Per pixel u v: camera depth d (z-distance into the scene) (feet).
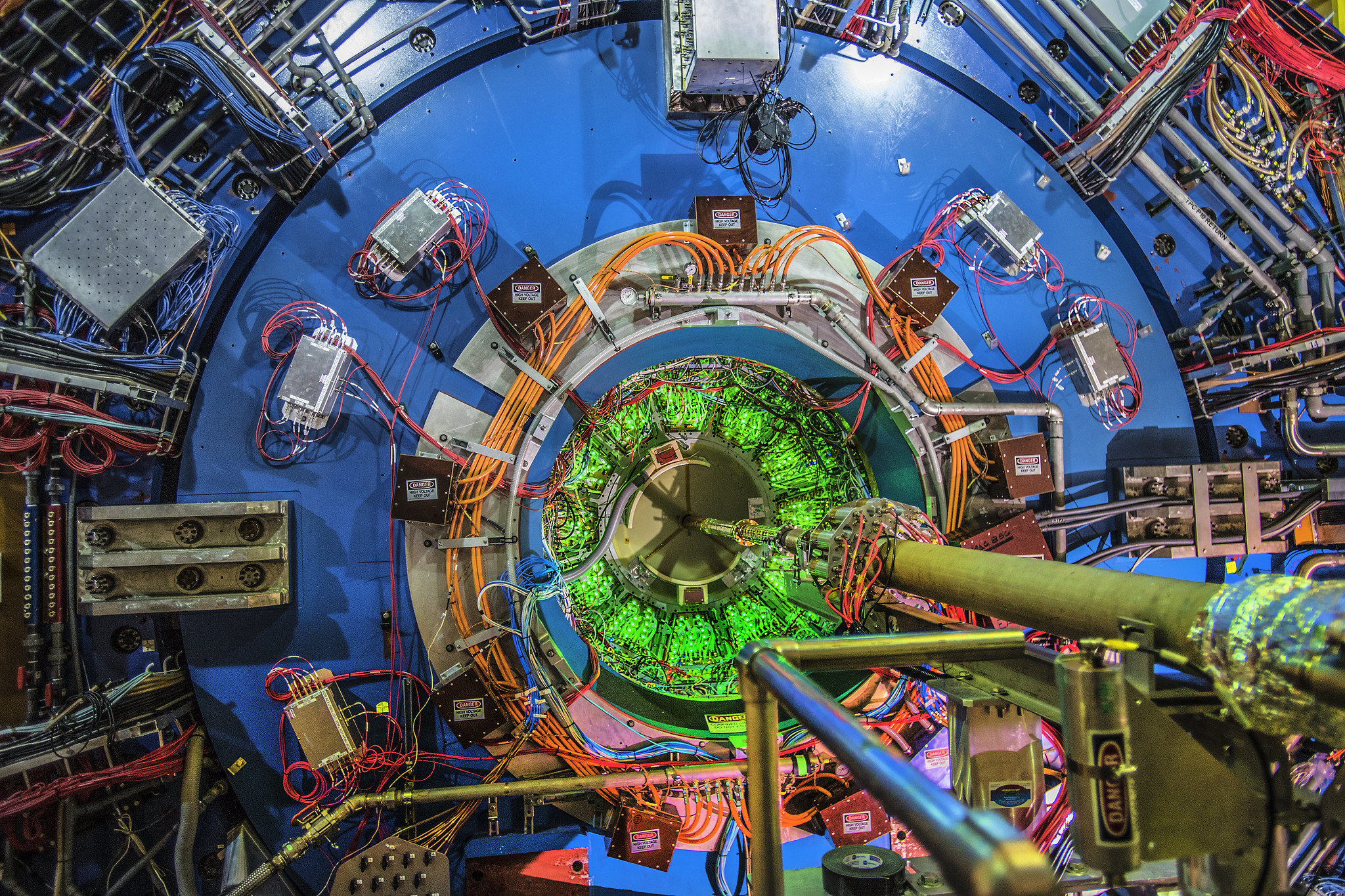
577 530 18.78
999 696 9.96
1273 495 16.53
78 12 13.14
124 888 14.10
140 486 14.33
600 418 17.58
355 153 14.47
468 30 15.07
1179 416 16.75
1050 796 14.28
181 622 13.93
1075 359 16.19
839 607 13.38
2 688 13.52
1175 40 15.98
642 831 14.64
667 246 14.82
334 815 13.61
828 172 15.70
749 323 14.97
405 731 14.30
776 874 7.75
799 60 15.61
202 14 13.35
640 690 17.35
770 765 7.68
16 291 13.79
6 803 12.54
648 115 15.17
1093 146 16.12
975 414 15.74
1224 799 7.34
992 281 16.14
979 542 15.23
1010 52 16.65
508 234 14.78
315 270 14.34
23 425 13.61
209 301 14.79
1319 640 6.35
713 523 19.07
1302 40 17.44
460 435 14.44
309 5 14.51
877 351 15.15
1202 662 7.28
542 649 14.60
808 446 19.70
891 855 13.41
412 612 14.37
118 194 13.51
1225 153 17.24
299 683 14.01
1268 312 17.63
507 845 14.71
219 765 14.75
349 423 14.38
